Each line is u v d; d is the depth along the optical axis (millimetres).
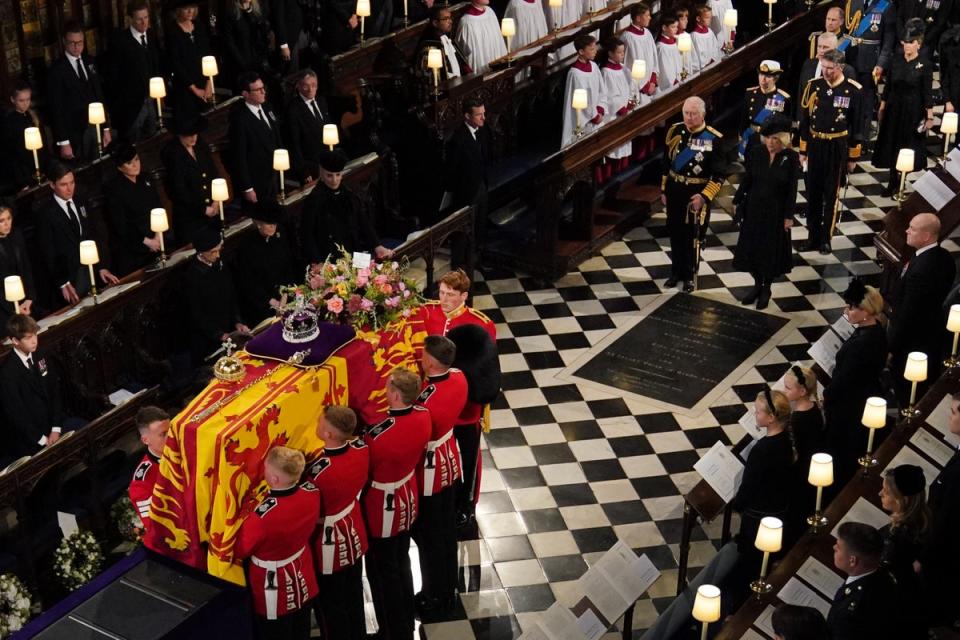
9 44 13133
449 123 13391
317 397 8195
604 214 14711
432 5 15625
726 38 17156
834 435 10023
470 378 9164
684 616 8664
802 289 13547
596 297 13375
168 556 7941
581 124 14602
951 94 16625
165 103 14430
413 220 12930
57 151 13102
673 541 9883
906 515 7828
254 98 12648
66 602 7488
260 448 7773
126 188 11609
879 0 16906
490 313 13055
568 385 11875
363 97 13102
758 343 12555
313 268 9141
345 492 7992
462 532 9930
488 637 8945
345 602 8352
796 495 8844
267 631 7883
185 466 7633
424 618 9125
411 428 8234
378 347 8945
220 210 11492
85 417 10086
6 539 9031
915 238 10680
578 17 16562
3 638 7719
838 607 7438
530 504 10273
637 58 15711
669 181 13109
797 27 17016
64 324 9781
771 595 7918
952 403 8469
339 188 11312
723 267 14008
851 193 15758
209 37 14922
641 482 10555
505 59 14547
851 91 13609
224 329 10781
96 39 14281
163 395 10477
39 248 11109
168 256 11094
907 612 7488
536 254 13578
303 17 14680
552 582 9461
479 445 9727
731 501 9023
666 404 11586
